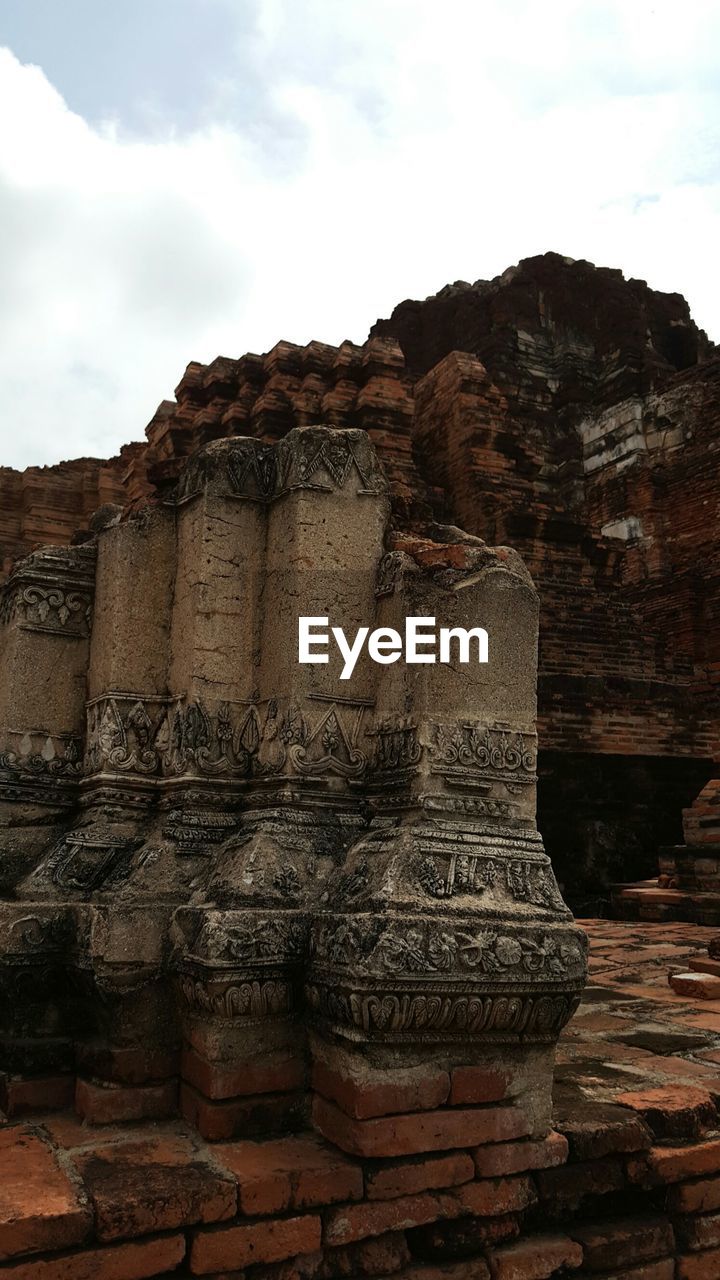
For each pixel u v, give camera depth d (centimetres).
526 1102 318
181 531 424
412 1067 304
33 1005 360
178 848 368
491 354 2553
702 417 2336
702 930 1070
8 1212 260
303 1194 283
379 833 348
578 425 2552
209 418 1727
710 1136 350
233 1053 318
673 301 2883
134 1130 321
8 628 445
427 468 1806
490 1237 302
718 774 1392
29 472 2128
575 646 1720
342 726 383
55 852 391
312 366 1667
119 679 409
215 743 390
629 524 2378
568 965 318
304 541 390
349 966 297
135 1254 263
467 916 312
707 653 2086
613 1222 321
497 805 351
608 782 1588
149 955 338
